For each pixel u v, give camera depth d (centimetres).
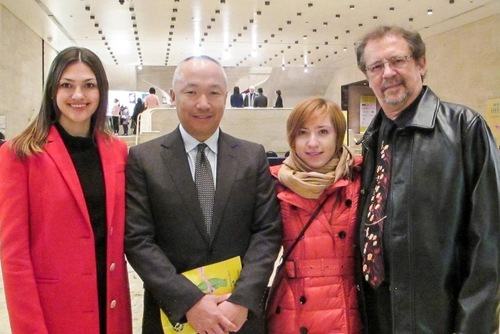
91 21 1200
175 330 159
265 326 178
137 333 301
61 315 156
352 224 169
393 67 157
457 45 1205
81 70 163
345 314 163
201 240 166
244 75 2128
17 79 1175
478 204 140
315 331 162
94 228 162
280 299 171
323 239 168
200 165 173
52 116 166
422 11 1066
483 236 138
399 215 150
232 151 178
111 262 162
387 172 159
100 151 170
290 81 2048
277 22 1202
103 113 172
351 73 1856
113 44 1528
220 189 170
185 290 153
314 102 175
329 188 169
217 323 151
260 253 166
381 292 156
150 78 2138
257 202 176
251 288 157
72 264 157
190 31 1318
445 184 145
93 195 164
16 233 152
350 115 1816
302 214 172
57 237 156
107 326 162
